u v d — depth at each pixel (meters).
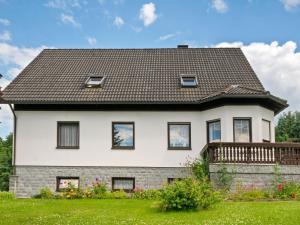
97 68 24.27
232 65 24.48
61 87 22.23
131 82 22.66
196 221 12.10
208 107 21.22
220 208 14.11
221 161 18.38
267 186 18.16
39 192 21.23
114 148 21.44
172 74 23.42
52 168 21.42
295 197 16.84
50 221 12.56
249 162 18.31
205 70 23.88
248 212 13.24
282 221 11.82
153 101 20.88
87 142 21.53
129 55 26.09
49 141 21.56
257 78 22.97
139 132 21.53
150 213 13.74
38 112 21.72
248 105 20.31
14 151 21.55
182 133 21.58
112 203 16.22
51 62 25.08
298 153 18.55
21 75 23.41
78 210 14.55
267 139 21.12
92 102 21.02
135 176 21.27
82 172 21.36
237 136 20.27
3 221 12.65
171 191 14.03
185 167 21.17
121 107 21.67
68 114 21.69
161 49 26.86
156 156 21.34
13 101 21.00
